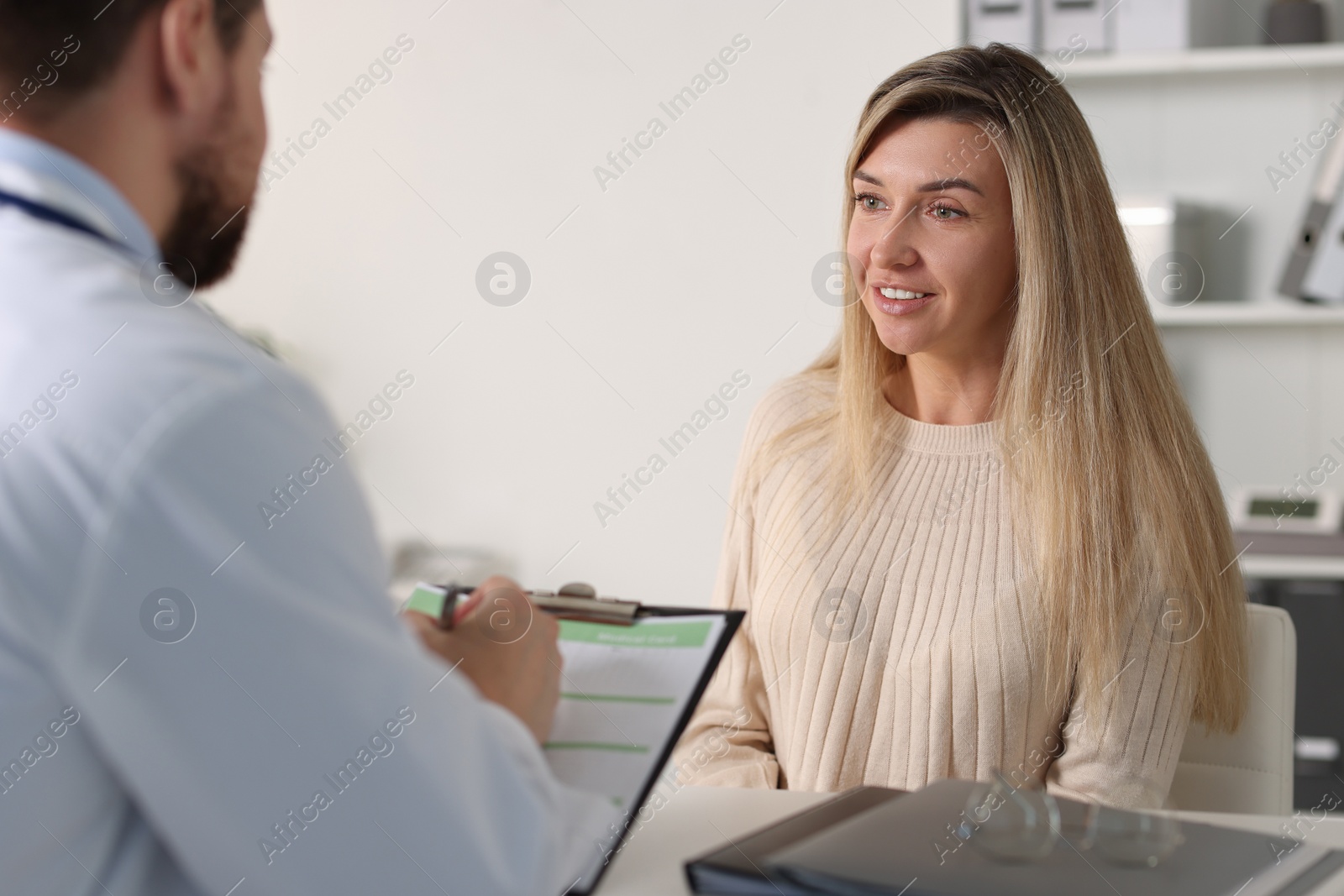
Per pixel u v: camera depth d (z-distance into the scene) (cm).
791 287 261
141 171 60
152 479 48
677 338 267
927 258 119
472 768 55
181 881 55
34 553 48
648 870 68
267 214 281
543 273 273
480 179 273
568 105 266
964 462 128
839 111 253
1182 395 124
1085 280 119
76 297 52
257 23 64
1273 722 117
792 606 129
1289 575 212
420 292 279
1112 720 112
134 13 57
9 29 55
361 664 51
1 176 56
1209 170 230
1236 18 229
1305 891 62
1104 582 115
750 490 141
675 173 263
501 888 54
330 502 53
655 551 273
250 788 51
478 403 279
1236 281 232
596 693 74
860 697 123
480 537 279
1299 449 231
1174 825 67
